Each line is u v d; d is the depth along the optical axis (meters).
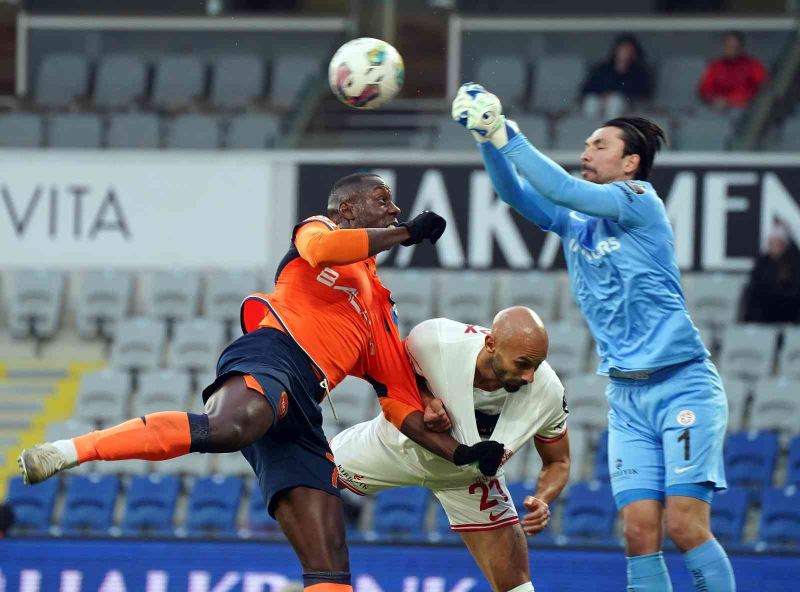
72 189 56.69
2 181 56.81
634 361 18.23
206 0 68.25
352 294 17.22
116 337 52.38
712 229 51.66
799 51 55.09
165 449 15.38
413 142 55.62
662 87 59.97
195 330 51.22
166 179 56.41
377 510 42.16
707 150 52.22
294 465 16.91
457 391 17.42
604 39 64.50
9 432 50.91
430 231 16.39
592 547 30.98
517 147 17.22
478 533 19.12
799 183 51.25
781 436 45.69
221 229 55.94
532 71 61.88
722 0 66.06
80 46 67.44
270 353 16.55
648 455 18.42
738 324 49.81
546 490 18.28
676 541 17.92
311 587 16.72
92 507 44.19
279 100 62.81
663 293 18.14
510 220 52.78
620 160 18.61
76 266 56.38
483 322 51.09
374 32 65.56
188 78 64.25
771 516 40.34
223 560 32.47
